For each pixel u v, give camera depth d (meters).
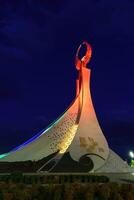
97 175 42.91
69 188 22.23
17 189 22.20
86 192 22.17
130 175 50.22
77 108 55.88
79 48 58.00
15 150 53.12
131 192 22.69
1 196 20.36
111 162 52.84
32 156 52.69
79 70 57.69
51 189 21.81
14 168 48.66
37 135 56.22
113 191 22.78
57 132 53.72
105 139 54.59
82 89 56.41
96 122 55.50
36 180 36.25
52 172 47.75
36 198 21.25
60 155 50.16
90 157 51.41
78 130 52.97
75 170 49.22
